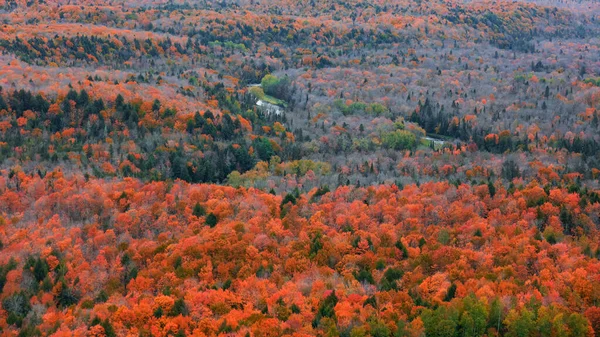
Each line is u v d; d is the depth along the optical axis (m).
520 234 124.50
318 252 119.19
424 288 105.75
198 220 137.50
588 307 100.56
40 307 106.38
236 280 111.25
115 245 126.88
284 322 96.81
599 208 135.12
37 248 122.06
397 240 124.00
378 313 98.69
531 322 94.38
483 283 105.75
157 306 101.81
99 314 101.94
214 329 95.69
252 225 130.50
